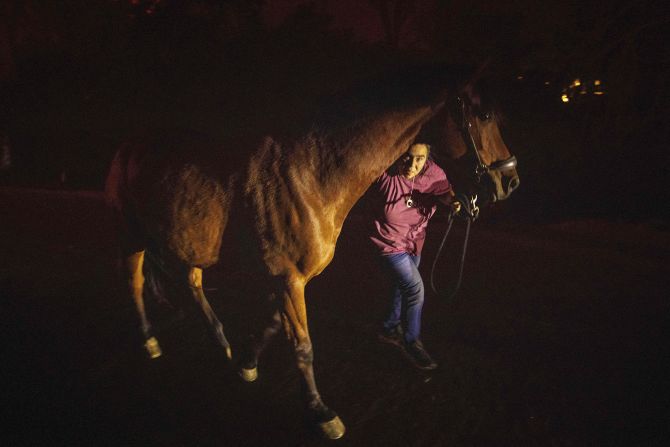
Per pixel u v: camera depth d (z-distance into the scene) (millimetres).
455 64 2734
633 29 11469
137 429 2838
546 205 11414
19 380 3260
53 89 17516
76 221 8805
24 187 14773
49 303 4562
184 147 2928
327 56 16734
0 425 2793
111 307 4508
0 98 17531
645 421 3088
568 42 11828
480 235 8617
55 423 2848
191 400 3135
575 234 8969
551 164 12633
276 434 2838
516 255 7238
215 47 16812
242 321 4312
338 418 2826
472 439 2854
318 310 4707
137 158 3076
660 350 4102
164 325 4129
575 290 5648
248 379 3248
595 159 12305
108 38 17922
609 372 3697
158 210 2881
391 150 2688
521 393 3350
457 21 13672
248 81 16688
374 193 3217
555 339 4262
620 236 8812
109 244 7031
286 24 16984
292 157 2654
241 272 5613
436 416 3057
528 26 12180
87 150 17094
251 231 2674
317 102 2791
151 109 17516
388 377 3492
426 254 7148
